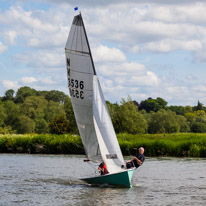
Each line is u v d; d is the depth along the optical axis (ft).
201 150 435.94
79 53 238.07
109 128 221.25
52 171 313.32
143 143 462.60
